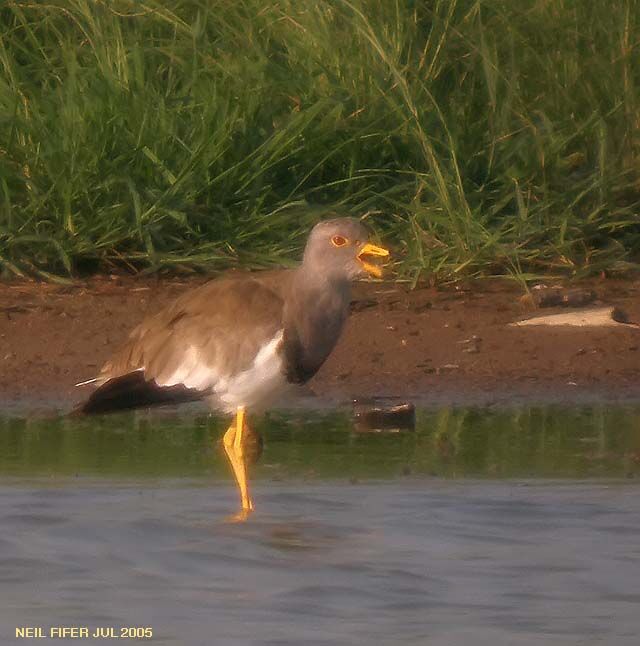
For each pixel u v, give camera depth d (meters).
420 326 13.95
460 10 16.53
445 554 9.08
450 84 16.38
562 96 16.33
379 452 11.04
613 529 9.48
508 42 16.39
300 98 15.86
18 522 9.45
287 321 9.84
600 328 13.95
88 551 9.05
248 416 12.02
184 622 8.00
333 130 15.68
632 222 15.62
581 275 15.17
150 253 14.80
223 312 9.91
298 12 16.30
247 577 8.71
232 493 10.09
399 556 9.03
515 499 10.00
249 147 15.51
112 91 15.23
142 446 11.12
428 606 8.25
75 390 12.48
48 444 11.07
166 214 14.95
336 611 8.20
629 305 14.54
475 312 14.29
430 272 14.96
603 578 8.68
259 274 10.55
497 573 8.77
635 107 16.28
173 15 16.16
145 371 10.10
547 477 10.43
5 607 8.20
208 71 15.81
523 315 14.24
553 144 15.84
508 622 8.01
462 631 7.88
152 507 9.79
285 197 15.64
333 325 9.91
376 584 8.59
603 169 15.65
